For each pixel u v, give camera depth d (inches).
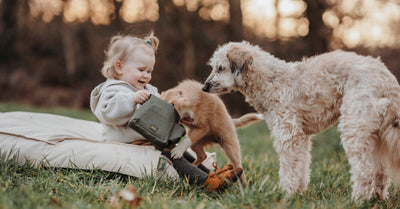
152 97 136.9
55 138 141.4
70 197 113.0
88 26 796.6
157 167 137.1
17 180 122.2
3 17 779.4
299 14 657.6
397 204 132.1
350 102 129.6
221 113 158.2
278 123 145.1
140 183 127.6
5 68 766.5
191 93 154.9
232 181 134.4
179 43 741.9
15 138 142.5
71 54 787.4
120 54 152.1
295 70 146.9
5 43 776.9
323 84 138.6
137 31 722.8
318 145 306.3
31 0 797.2
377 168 138.8
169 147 150.6
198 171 140.2
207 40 736.3
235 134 162.6
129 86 149.6
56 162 136.7
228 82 157.2
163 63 732.0
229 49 158.2
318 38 644.7
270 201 112.7
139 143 149.0
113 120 142.0
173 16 740.0
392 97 128.0
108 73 155.7
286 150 142.9
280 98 145.3
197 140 153.5
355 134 126.8
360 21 605.6
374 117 125.4
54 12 805.9
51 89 751.1
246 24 697.6
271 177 178.9
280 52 657.0
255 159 220.7
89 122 193.2
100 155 136.9
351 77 132.6
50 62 801.6
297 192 139.2
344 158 243.0
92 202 113.0
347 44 622.8
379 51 584.7
